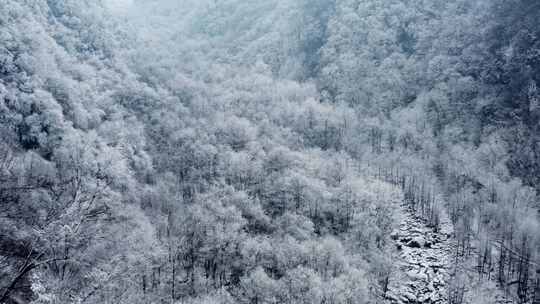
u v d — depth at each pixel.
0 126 96.81
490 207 117.25
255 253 88.19
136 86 158.75
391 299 90.00
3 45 120.12
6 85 110.12
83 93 129.88
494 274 100.25
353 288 80.94
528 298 94.69
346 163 142.25
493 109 157.12
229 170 120.62
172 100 159.88
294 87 197.12
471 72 175.25
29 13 146.75
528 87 154.50
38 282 15.88
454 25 198.50
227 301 75.88
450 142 151.62
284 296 78.06
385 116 178.38
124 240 68.56
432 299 92.00
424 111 170.62
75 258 17.36
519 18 177.00
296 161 129.50
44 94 109.19
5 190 16.00
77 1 192.62
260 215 102.94
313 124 167.00
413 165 141.00
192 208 99.44
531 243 106.50
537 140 138.50
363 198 112.00
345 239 103.00
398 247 107.69
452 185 132.00
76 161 74.50
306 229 101.38
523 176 132.50
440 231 114.12
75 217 15.95
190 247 87.94
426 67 192.12
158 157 131.75
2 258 14.73
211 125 148.38
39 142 100.25
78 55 163.12
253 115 165.00
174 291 76.81
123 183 96.56
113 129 122.69
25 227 15.55
